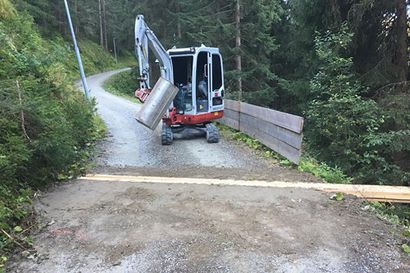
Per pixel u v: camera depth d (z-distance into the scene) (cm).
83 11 4981
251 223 444
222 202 514
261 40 1914
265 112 886
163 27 2716
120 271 347
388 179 802
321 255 369
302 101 1332
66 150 625
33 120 597
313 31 1135
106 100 2161
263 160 799
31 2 3509
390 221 464
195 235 414
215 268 348
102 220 458
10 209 443
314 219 455
